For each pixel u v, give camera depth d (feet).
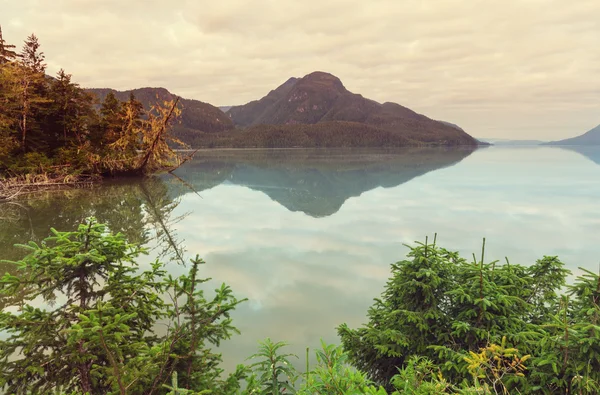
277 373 11.00
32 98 118.62
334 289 34.88
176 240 55.62
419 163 303.07
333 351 9.93
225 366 20.20
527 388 11.59
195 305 13.01
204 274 38.75
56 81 130.62
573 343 11.50
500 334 13.93
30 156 108.27
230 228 66.54
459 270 17.78
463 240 58.90
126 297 13.00
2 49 119.65
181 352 12.06
